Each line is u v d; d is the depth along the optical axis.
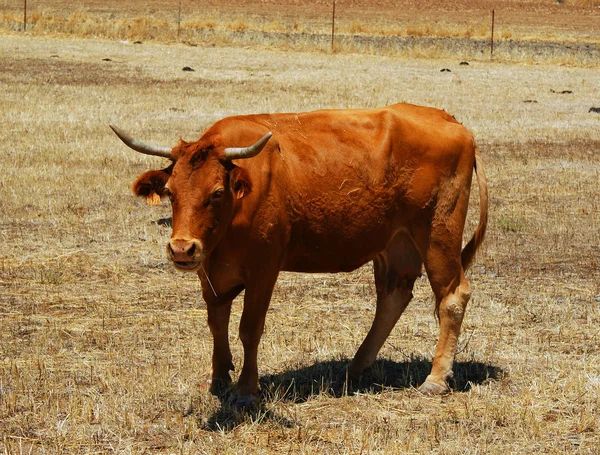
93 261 10.93
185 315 9.11
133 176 15.71
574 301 9.73
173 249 5.97
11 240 11.71
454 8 63.97
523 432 6.39
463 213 7.48
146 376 7.32
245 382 6.81
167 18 50.22
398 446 6.12
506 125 22.55
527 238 12.48
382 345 7.82
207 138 6.45
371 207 7.15
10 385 7.16
